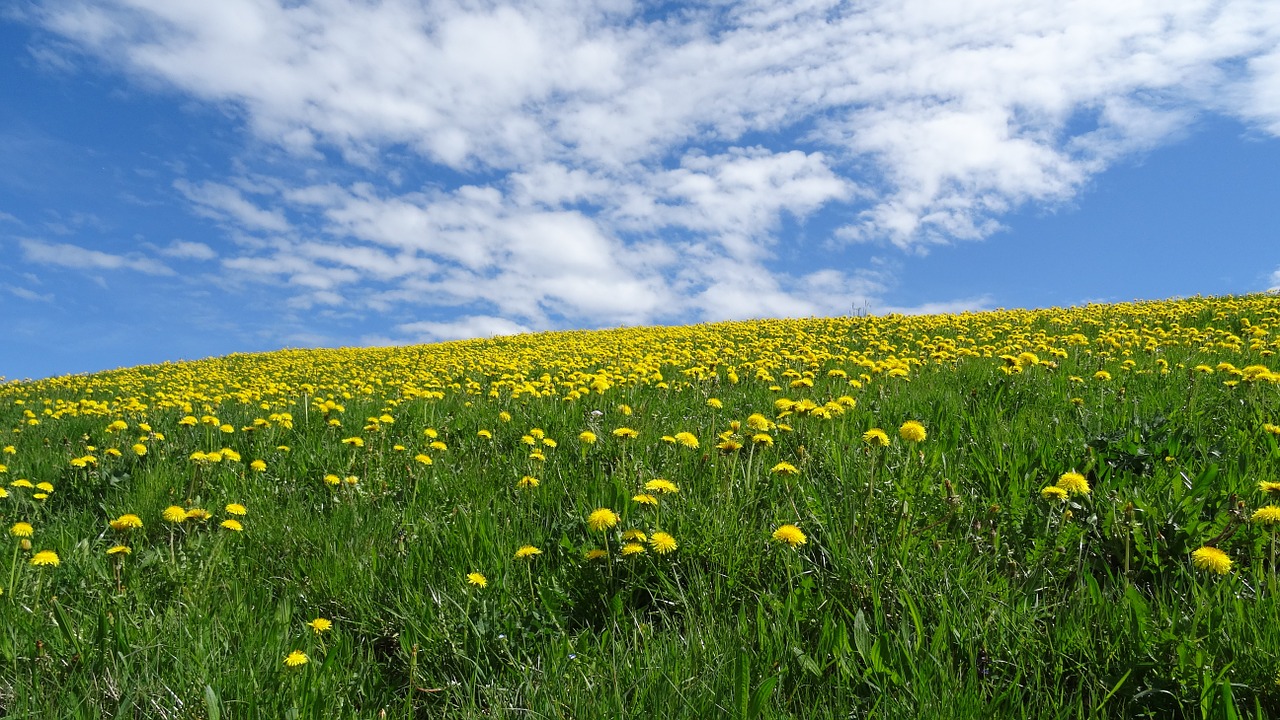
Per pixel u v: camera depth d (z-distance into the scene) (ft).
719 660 8.77
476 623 10.24
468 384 33.55
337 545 13.34
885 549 10.88
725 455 14.98
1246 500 11.87
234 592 11.76
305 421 24.62
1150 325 43.73
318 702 8.50
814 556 11.44
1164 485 12.50
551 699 8.38
